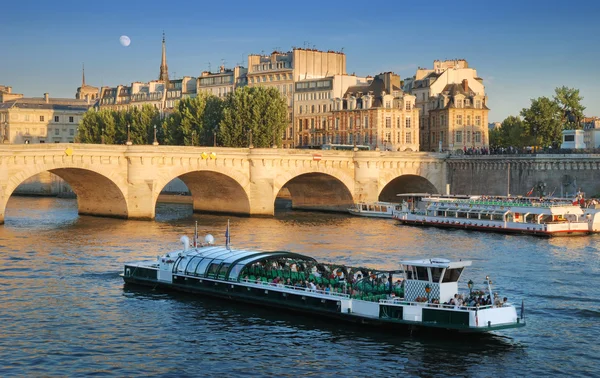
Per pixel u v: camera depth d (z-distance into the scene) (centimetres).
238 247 8381
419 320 5006
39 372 4394
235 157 12050
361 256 7856
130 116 17275
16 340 4925
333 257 7750
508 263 7506
